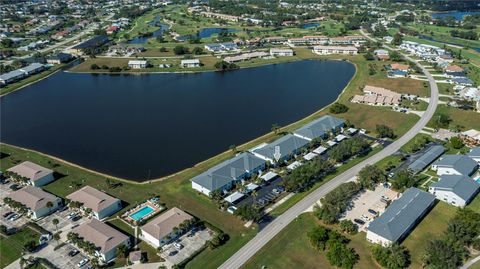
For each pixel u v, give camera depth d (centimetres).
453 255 12962
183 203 16862
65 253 13962
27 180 18088
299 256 13775
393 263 12875
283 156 19975
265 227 15250
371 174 17625
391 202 16525
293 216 15850
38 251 14075
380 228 14188
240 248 14175
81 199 16375
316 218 15688
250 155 19638
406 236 14550
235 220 15712
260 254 13875
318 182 18238
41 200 16200
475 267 12962
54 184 18312
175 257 13762
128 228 15312
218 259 13662
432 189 17012
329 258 13425
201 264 13450
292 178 17550
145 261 13575
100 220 15775
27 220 15800
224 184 17550
